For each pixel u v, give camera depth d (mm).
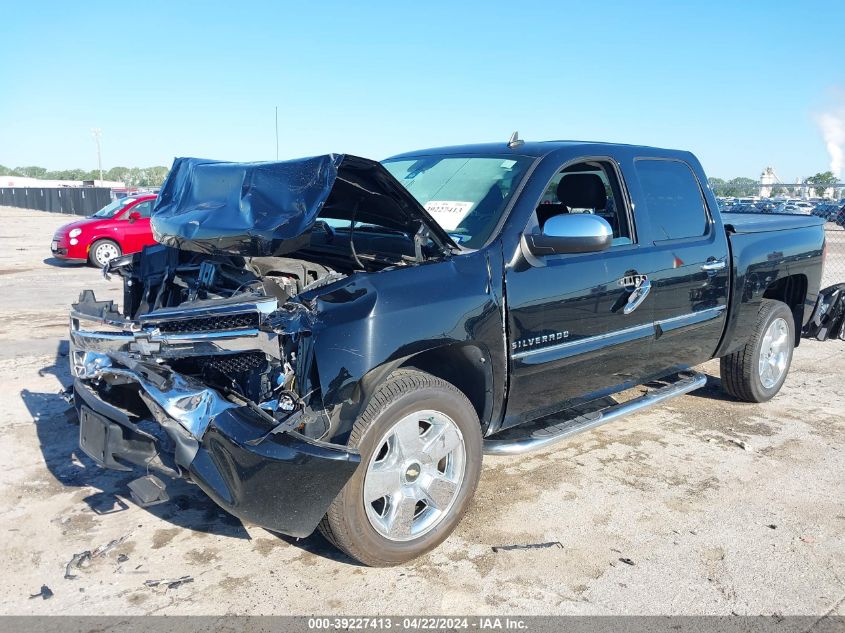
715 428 5215
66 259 15273
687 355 4836
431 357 3512
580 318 3855
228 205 3244
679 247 4523
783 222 5672
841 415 5574
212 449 2836
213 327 2932
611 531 3633
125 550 3363
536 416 3898
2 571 3174
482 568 3270
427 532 3307
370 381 2984
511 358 3543
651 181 4504
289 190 3041
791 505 3971
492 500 3955
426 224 3258
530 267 3600
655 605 3018
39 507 3764
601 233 3402
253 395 3033
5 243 21375
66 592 3021
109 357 3365
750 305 5238
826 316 7242
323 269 3750
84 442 3350
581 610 2971
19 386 5863
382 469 3129
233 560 3297
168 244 3568
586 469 4406
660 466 4477
